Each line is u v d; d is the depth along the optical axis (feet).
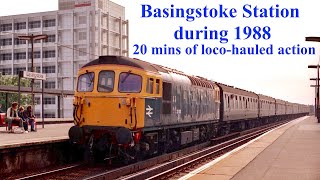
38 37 138.62
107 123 53.11
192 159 64.34
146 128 55.01
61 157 57.72
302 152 65.46
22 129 71.05
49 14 306.96
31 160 51.85
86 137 54.44
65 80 305.53
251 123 157.07
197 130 80.64
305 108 449.89
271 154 62.90
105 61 54.85
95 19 299.99
